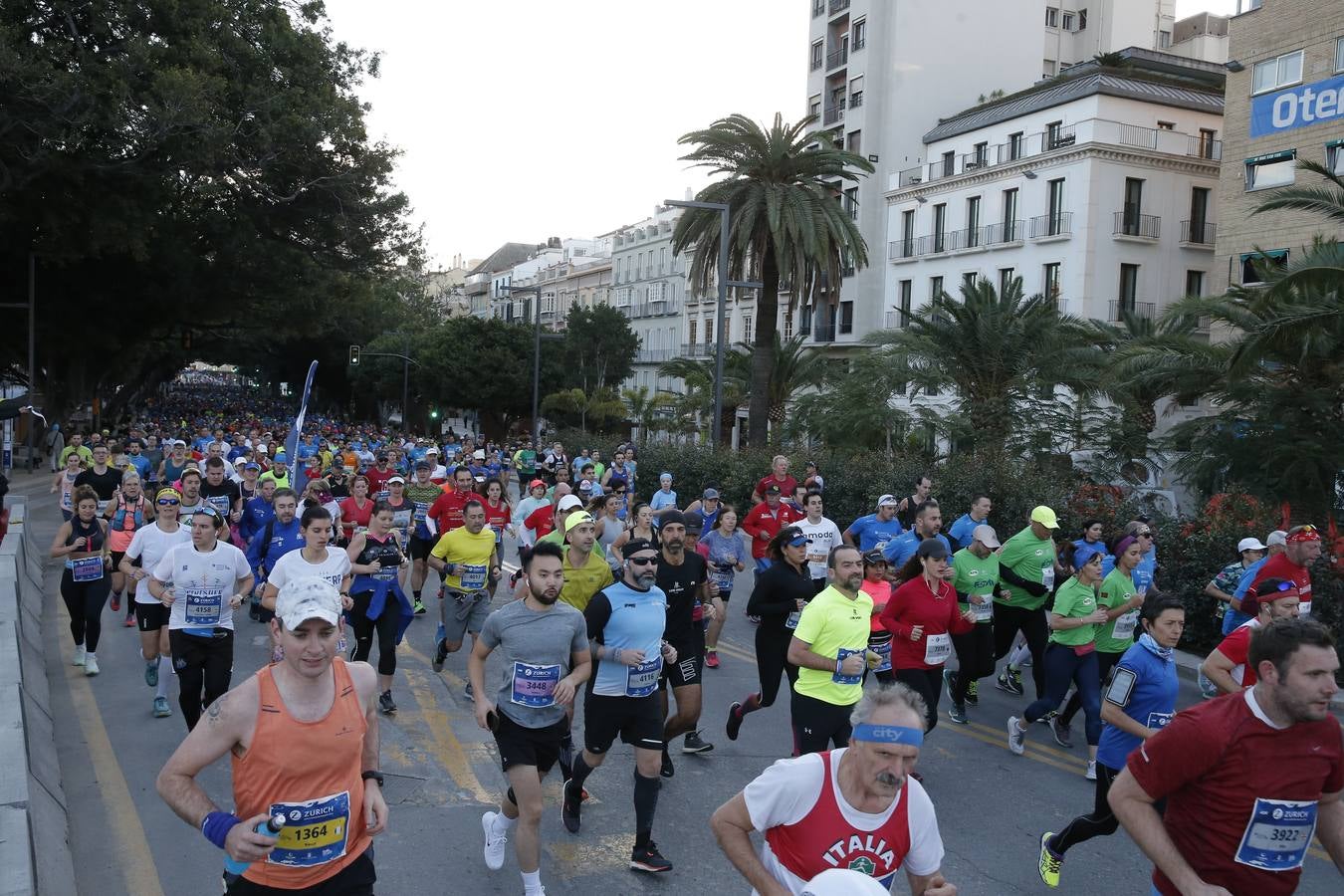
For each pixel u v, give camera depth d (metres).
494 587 9.69
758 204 26.00
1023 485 15.93
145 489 17.83
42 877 4.97
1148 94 37.19
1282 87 28.50
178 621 7.07
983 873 5.91
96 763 7.14
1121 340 26.69
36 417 37.69
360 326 71.94
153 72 26.30
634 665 5.68
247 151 30.17
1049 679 7.78
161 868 5.55
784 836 3.25
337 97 32.31
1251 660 3.43
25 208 28.98
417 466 14.27
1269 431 17.41
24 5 26.55
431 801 6.65
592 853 5.95
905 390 25.31
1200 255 38.34
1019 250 39.44
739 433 50.31
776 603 7.30
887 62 49.34
